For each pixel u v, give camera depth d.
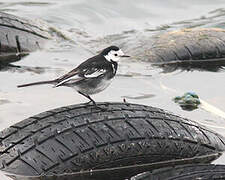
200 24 20.48
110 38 18.91
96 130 9.22
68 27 19.78
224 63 16.48
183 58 16.44
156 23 20.61
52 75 14.76
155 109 10.02
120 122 9.41
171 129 9.65
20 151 9.05
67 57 16.50
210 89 14.10
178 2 22.34
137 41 18.19
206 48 16.75
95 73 10.02
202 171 8.53
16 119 11.48
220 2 22.58
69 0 21.75
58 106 12.41
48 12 20.69
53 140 9.07
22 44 16.52
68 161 8.95
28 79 14.33
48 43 17.30
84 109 9.62
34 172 8.85
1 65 15.45
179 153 9.55
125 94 13.46
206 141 9.91
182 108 12.56
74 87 10.04
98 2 21.69
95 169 9.09
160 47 16.92
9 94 13.05
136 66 15.85
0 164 9.02
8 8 20.91
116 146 9.16
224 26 20.30
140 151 9.27
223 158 9.84
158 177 8.37
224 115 12.16
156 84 14.44
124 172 9.26
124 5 21.69
